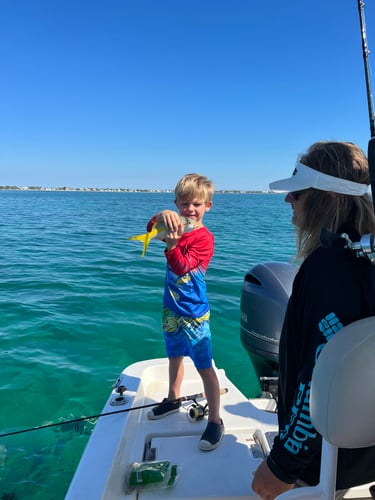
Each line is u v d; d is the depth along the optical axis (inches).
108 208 1699.1
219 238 651.5
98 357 190.9
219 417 92.2
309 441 50.7
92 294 290.4
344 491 58.5
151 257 451.8
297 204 59.8
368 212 53.6
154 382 120.0
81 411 148.6
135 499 74.0
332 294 49.1
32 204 1995.6
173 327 96.4
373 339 42.2
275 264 138.7
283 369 60.9
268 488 54.8
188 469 81.1
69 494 71.8
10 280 332.2
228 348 201.5
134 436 92.4
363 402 41.9
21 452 124.9
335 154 54.8
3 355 189.8
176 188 97.8
